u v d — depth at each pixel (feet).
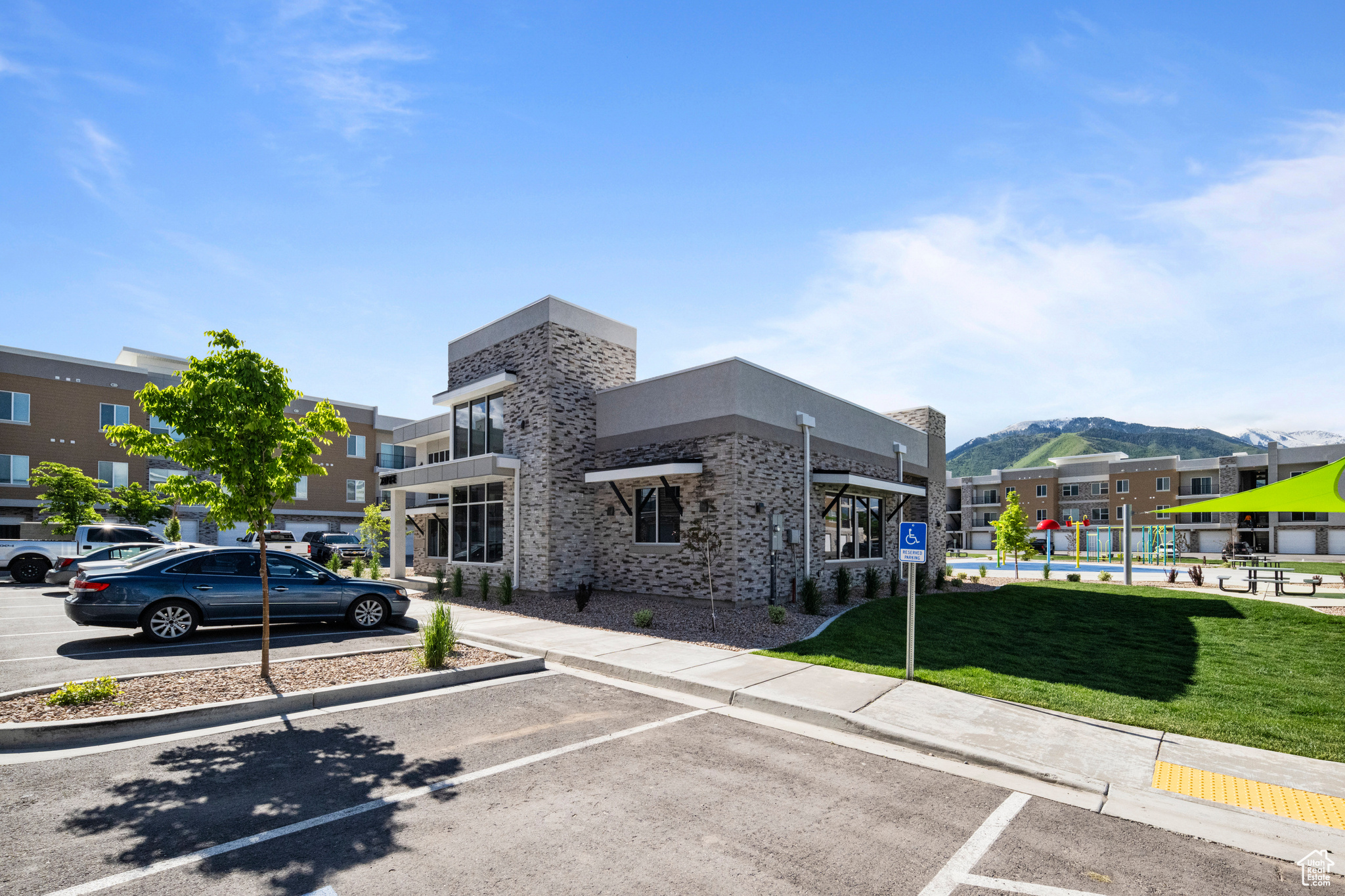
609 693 27.48
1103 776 18.71
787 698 25.46
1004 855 14.46
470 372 70.38
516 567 59.77
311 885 12.59
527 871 13.26
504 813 15.90
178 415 25.30
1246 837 15.56
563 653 33.55
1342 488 38.42
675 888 12.77
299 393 28.07
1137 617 51.72
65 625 41.01
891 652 36.01
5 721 20.29
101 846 13.91
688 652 34.30
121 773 17.88
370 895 12.32
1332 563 131.03
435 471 67.05
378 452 156.56
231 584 37.11
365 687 25.73
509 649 36.14
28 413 107.55
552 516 57.36
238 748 19.95
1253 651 37.99
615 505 58.70
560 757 19.72
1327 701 27.27
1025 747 20.77
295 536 141.79
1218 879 13.64
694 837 14.90
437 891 12.50
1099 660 36.47
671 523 53.88
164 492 26.22
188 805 16.01
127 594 34.58
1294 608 50.34
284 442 27.22
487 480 64.64
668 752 20.36
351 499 150.92
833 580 62.23
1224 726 23.30
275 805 16.10
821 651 34.86
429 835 14.73
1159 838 15.46
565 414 59.26
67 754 19.19
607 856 13.96
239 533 127.95
